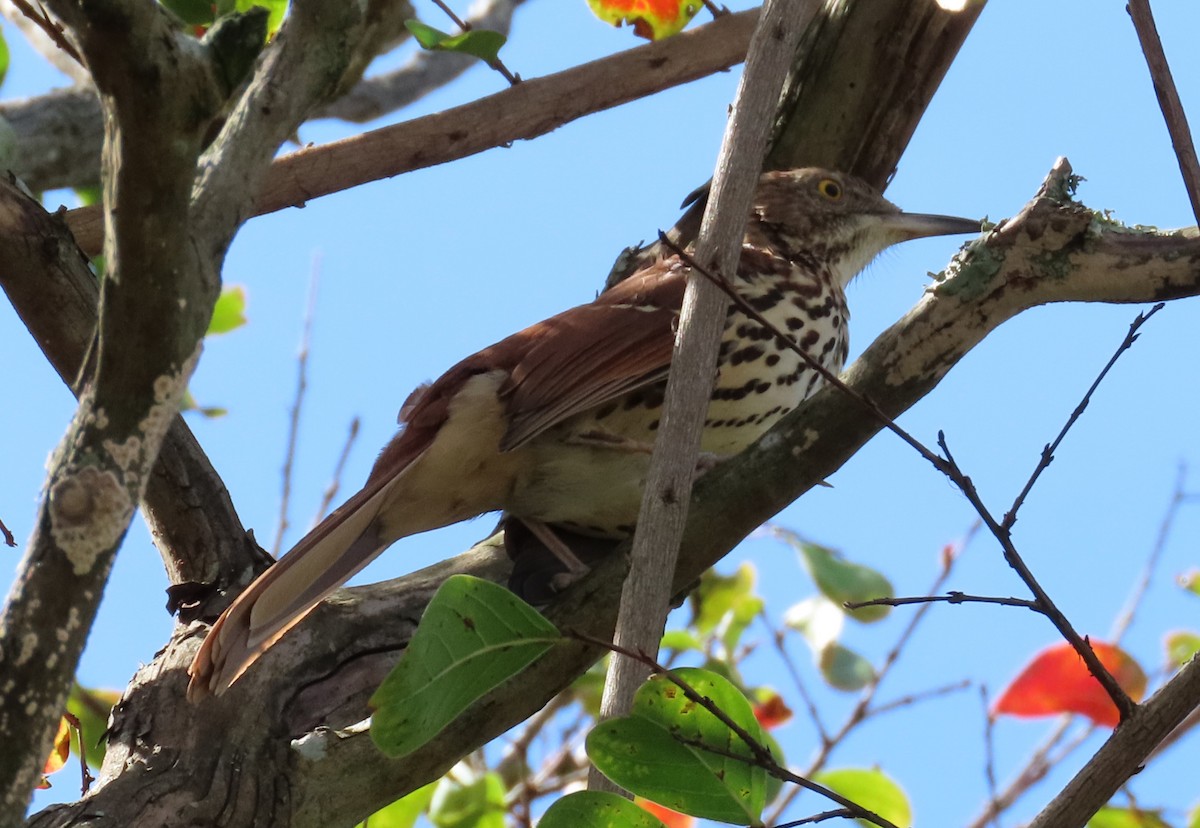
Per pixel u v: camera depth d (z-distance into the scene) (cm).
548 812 448
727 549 543
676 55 804
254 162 406
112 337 370
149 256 362
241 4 716
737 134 492
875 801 723
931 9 848
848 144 885
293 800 550
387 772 558
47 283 630
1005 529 450
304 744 565
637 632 461
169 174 353
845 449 531
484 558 721
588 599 557
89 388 380
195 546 647
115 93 340
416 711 438
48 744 377
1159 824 730
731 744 454
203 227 391
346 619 629
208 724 572
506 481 679
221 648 526
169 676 593
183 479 645
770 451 536
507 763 896
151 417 377
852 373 529
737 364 714
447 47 741
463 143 774
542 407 648
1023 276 510
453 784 770
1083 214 504
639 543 467
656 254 866
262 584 549
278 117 412
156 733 570
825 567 834
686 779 456
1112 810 735
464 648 443
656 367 677
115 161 352
